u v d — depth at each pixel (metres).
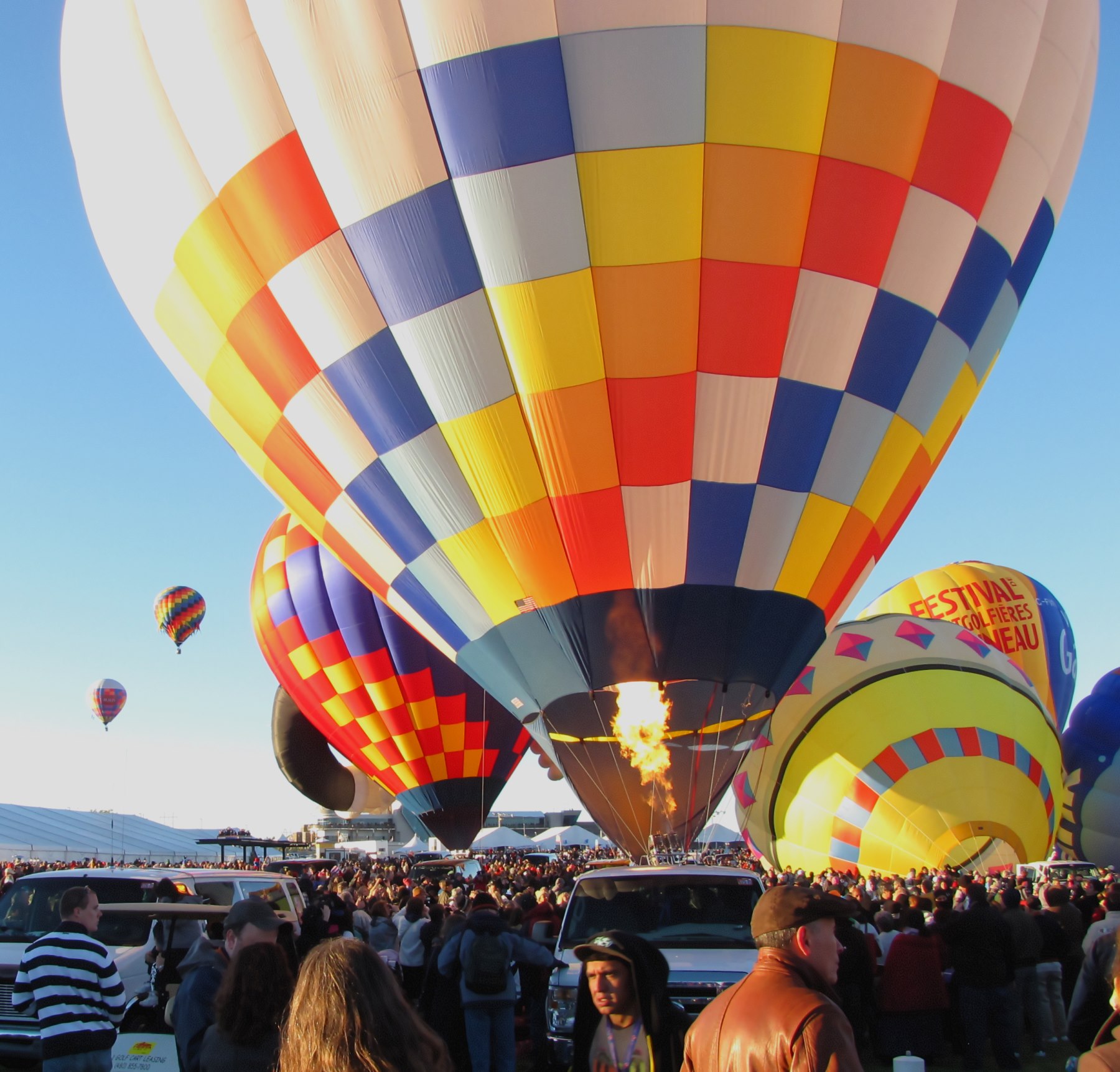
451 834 23.38
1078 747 24.53
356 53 10.95
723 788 11.57
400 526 12.03
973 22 11.64
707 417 11.02
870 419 11.50
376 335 11.41
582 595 11.38
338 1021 2.29
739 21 10.66
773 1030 2.54
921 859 17.39
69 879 8.36
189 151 12.07
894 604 25.30
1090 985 4.41
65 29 13.80
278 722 30.52
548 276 10.79
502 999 6.49
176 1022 3.98
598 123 10.63
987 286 12.21
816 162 10.94
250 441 13.30
